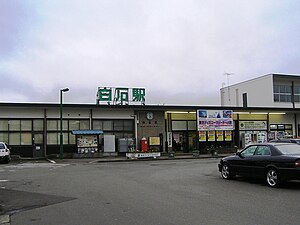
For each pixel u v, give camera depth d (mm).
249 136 40000
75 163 26641
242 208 8711
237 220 7477
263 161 12766
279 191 11422
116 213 8477
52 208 9383
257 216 7812
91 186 13297
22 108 32781
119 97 35719
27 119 32969
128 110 35656
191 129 38531
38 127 33188
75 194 11508
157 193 11281
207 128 36719
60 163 26688
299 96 48500
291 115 42906
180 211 8477
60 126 32250
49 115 33438
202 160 28500
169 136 37250
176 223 7328
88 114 34531
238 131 40188
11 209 9414
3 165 24797
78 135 32906
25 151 32688
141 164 24953
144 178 15648
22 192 12141
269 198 10109
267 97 47094
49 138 33375
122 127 35469
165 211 8516
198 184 13281
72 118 34062
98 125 34812
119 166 23219
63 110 33844
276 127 42000
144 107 34969
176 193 11195
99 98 35219
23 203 10188
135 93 36062
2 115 32344
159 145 36219
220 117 37281
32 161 29297
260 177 12922
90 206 9445
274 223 7164
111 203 9766
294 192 11203
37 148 32938
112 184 13758
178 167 21453
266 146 13117
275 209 8539
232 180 14438
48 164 25609
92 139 33281
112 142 34062
